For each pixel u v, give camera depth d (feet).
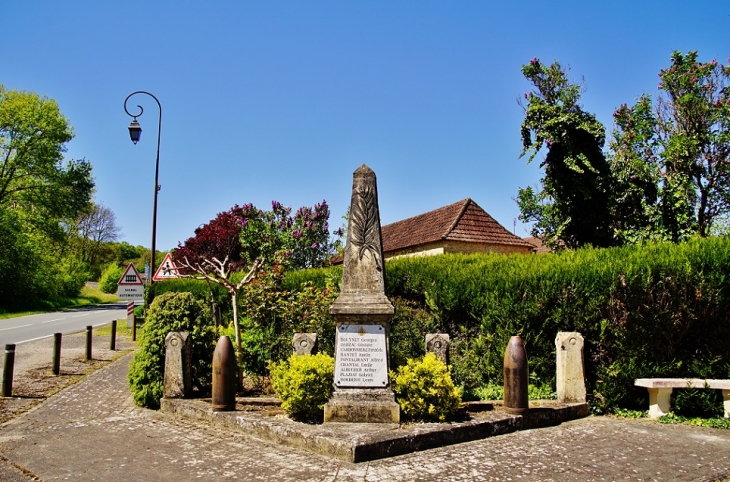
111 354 51.78
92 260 290.56
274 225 68.18
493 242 74.84
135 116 76.59
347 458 19.03
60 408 28.50
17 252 136.87
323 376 23.52
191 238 89.61
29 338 67.00
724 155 54.85
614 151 60.64
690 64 57.47
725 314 26.43
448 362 26.78
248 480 17.20
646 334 27.37
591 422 25.72
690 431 24.07
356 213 24.98
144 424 24.90
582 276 28.94
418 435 20.59
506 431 23.40
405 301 39.27
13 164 147.64
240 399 27.43
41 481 17.29
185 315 29.73
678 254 27.20
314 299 36.19
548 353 29.89
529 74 57.72
